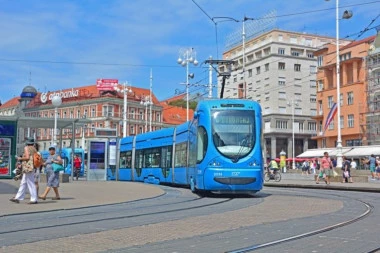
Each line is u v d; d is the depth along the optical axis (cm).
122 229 1101
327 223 1207
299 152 9688
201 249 866
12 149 3145
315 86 9794
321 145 8525
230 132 2045
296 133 9594
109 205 1689
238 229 1106
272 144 9419
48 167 1827
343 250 859
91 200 1823
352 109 7750
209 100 2145
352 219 1285
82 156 5531
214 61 3472
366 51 7612
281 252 840
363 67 7656
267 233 1047
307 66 9744
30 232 1064
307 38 9806
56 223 1212
